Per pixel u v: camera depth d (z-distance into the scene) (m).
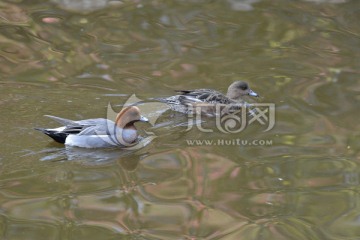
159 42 18.78
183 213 11.27
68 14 20.34
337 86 16.36
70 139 13.50
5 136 13.59
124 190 11.95
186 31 19.48
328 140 13.84
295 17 20.47
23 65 17.12
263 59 17.92
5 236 10.42
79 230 10.68
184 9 20.86
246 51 18.36
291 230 10.84
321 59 17.92
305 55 18.16
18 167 12.58
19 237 10.41
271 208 11.48
